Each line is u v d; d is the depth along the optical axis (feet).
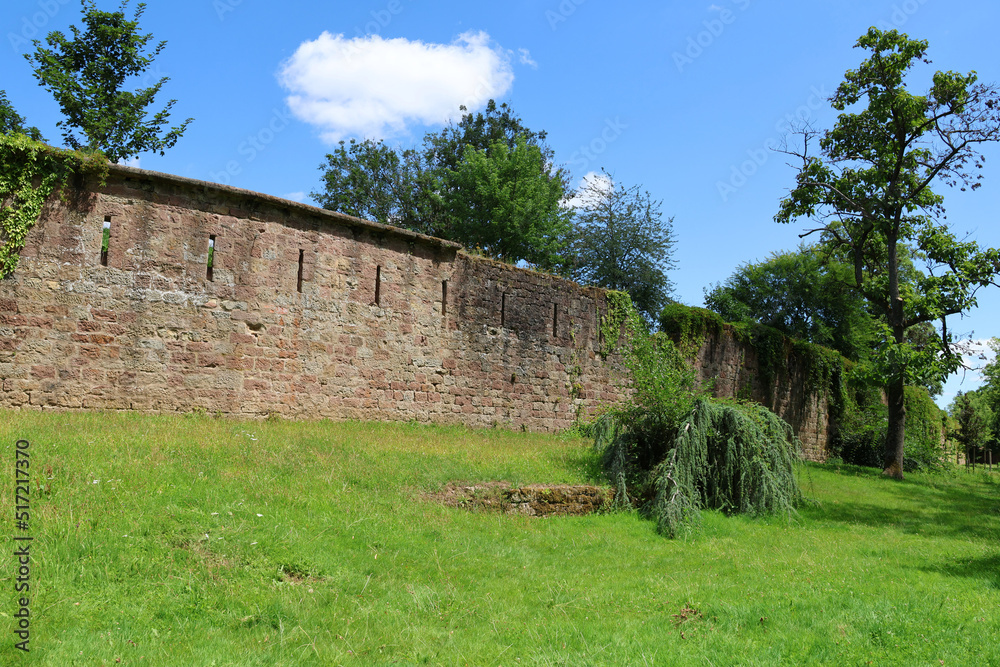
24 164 39.73
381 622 19.06
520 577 24.50
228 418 45.06
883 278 80.89
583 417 67.56
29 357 39.32
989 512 50.98
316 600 19.92
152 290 43.27
